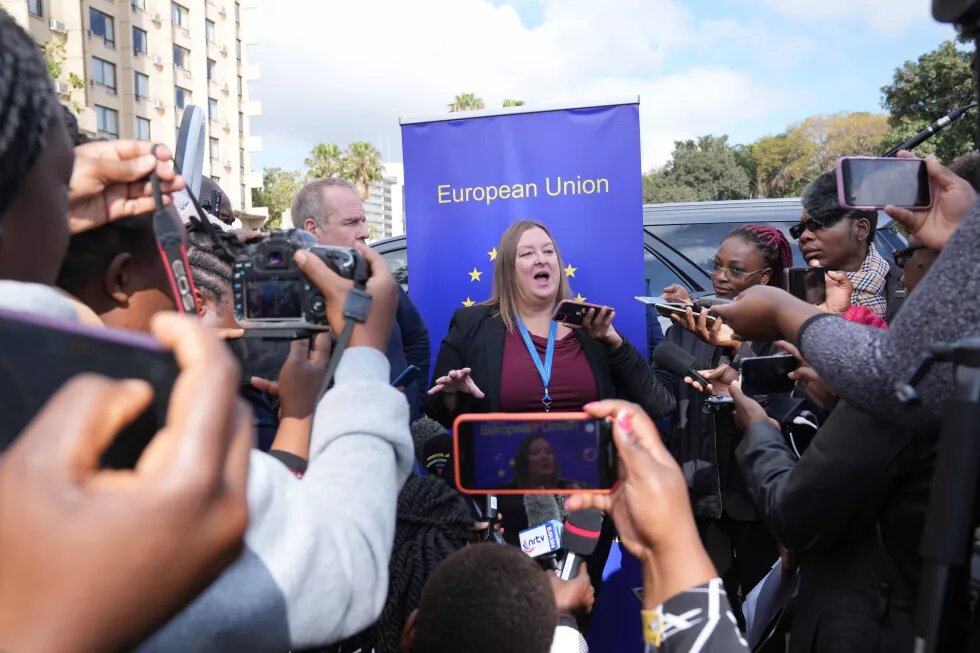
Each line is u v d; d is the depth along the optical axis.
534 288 2.89
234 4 41.12
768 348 2.53
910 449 1.16
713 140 53.12
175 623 0.65
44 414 0.42
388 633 1.54
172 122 34.50
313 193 3.46
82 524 0.39
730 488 2.62
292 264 1.09
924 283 0.98
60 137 0.73
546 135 3.32
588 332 2.71
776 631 1.71
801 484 1.27
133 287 1.07
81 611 0.40
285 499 0.74
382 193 86.38
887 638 1.26
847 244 2.71
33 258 0.70
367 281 1.02
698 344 2.94
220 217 2.41
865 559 1.31
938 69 17.16
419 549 1.63
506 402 2.80
